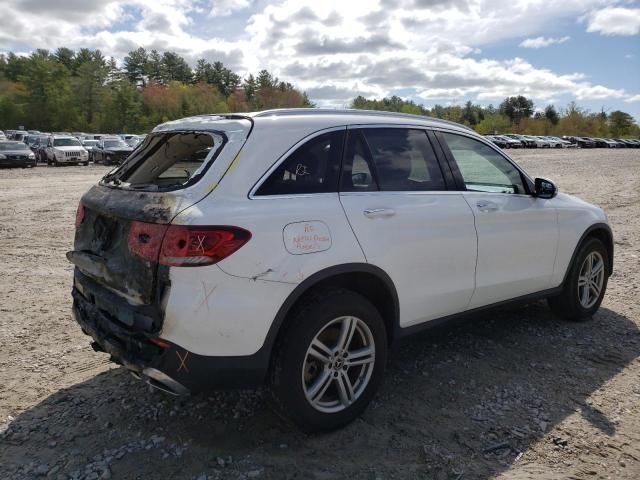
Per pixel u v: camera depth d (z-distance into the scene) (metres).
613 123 138.75
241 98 122.12
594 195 16.05
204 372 2.79
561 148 75.81
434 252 3.65
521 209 4.32
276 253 2.89
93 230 3.37
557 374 4.03
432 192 3.77
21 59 122.06
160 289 2.77
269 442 3.14
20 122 97.69
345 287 3.40
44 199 15.07
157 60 138.00
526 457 3.02
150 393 3.70
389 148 3.65
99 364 4.17
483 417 3.42
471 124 129.88
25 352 4.38
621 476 2.87
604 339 4.71
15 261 7.57
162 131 3.64
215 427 3.29
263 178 3.01
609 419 3.42
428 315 3.76
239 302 2.79
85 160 32.41
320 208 3.12
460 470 2.90
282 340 3.00
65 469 2.89
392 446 3.11
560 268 4.77
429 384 3.86
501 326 4.99
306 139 3.25
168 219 2.78
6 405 3.54
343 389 3.24
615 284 6.46
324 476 2.84
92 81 104.00
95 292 3.23
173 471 2.87
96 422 3.34
